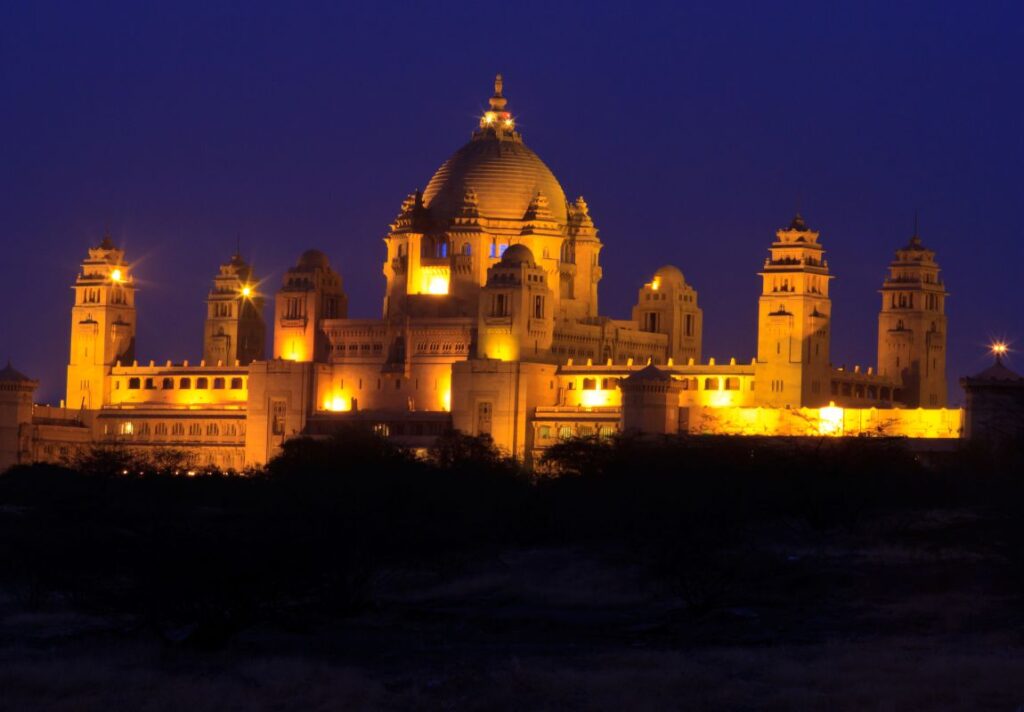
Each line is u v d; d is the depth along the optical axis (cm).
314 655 13225
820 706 11094
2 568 15850
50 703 11475
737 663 12412
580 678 11875
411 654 13275
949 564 16875
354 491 18362
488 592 16875
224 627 13612
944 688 11394
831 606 15188
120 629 14150
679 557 16938
